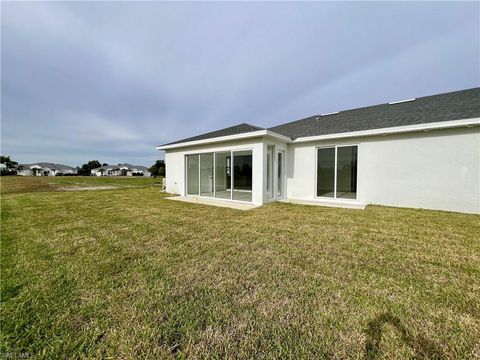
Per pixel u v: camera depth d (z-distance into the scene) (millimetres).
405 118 8023
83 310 2174
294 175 10039
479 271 2984
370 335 1829
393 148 7754
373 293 2451
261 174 8430
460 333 1842
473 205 6531
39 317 2070
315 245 3990
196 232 4836
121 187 18766
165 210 7445
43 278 2830
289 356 1629
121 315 2098
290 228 5117
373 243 4086
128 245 4039
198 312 2139
